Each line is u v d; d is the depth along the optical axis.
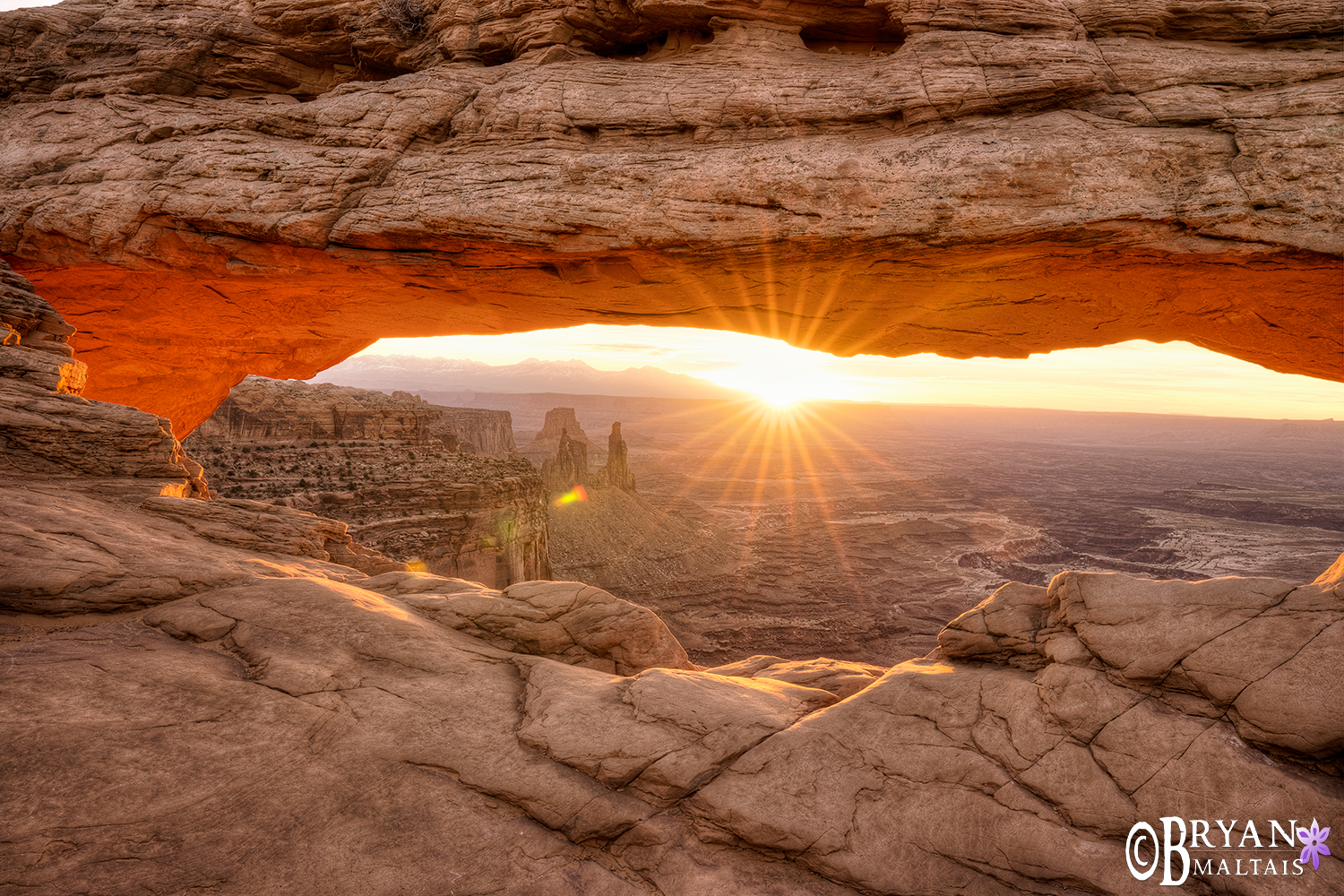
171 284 15.39
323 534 11.92
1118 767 5.67
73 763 5.19
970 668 7.25
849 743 6.40
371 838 5.15
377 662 7.27
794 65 12.62
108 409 11.51
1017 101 11.40
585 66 13.20
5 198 14.31
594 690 7.16
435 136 13.46
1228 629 6.13
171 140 14.23
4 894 4.20
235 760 5.62
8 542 8.00
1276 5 11.09
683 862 5.37
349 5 14.52
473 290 15.08
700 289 13.95
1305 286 10.86
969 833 5.48
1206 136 10.51
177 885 4.51
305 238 13.23
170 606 7.88
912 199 11.26
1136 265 11.36
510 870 5.08
